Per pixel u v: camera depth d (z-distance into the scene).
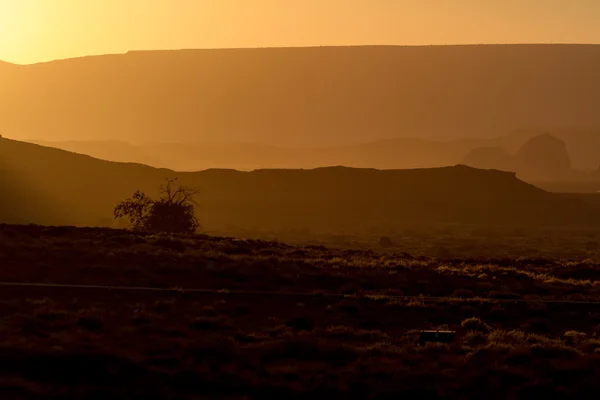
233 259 130.00
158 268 119.50
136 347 77.94
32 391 65.00
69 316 89.75
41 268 115.25
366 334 88.38
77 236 143.00
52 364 70.00
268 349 78.94
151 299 103.12
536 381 71.56
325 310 100.94
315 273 123.12
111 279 113.31
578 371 74.44
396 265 136.38
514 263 157.00
